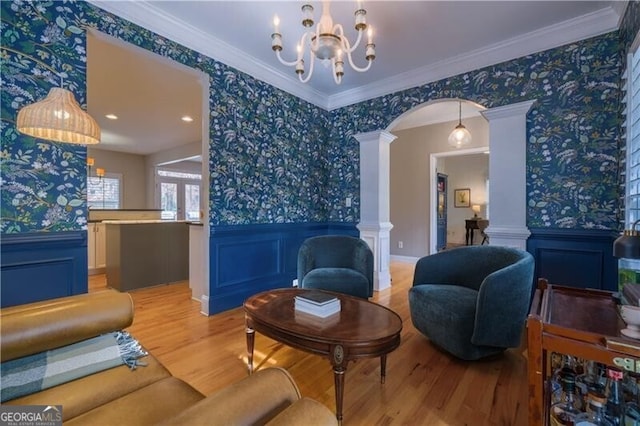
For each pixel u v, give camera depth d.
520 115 2.82
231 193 3.17
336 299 1.82
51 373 1.06
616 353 0.99
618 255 1.20
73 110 1.75
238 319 2.86
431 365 2.02
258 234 3.46
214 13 2.49
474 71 3.15
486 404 1.61
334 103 4.31
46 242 1.99
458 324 1.99
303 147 4.02
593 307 1.36
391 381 1.83
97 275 4.85
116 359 1.20
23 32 1.91
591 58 2.54
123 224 3.82
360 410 1.57
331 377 1.88
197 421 0.63
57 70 2.04
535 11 2.44
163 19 2.53
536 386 1.14
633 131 2.10
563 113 2.67
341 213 4.31
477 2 2.33
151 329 2.61
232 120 3.16
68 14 2.08
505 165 2.89
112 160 7.57
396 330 1.53
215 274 3.03
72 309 1.23
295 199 3.92
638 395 1.14
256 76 3.38
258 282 3.45
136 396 1.02
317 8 2.38
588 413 1.18
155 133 5.98
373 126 3.98
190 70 2.80
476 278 2.38
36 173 1.96
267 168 3.54
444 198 7.64
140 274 3.95
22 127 1.64
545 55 2.76
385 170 3.99
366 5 2.35
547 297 1.46
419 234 5.80
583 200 2.58
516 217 2.83
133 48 2.43
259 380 0.78
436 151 5.61
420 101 3.54
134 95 4.06
